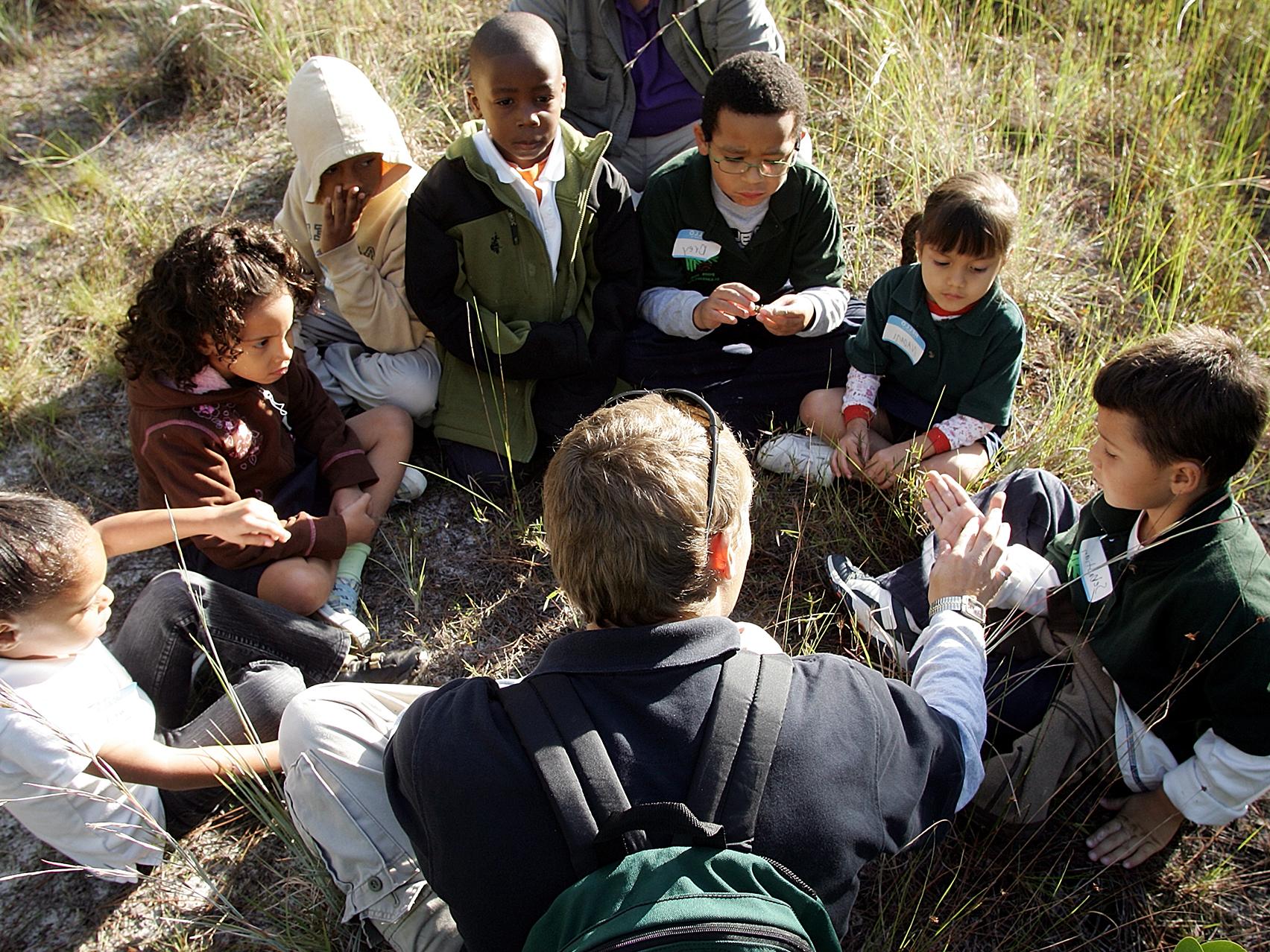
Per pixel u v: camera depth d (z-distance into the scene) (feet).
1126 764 6.30
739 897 3.66
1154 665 6.15
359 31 12.95
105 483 8.98
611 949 3.54
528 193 8.32
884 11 12.21
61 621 5.78
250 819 6.73
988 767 6.47
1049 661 6.61
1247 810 6.65
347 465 8.15
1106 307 10.19
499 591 8.13
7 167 12.10
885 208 11.14
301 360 8.21
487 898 4.06
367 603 8.11
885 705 4.48
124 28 14.28
